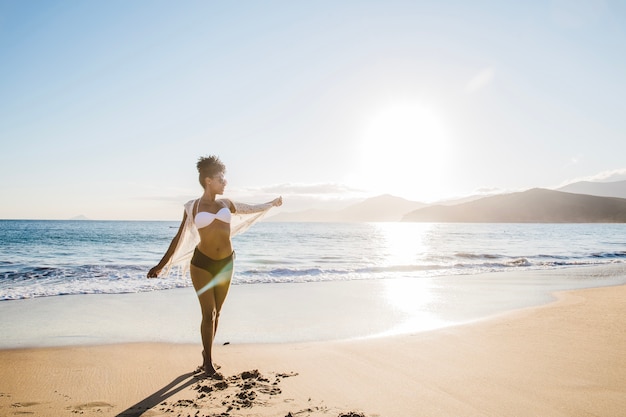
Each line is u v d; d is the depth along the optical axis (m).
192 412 3.17
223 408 3.25
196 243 4.60
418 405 3.33
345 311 7.64
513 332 5.89
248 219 4.86
